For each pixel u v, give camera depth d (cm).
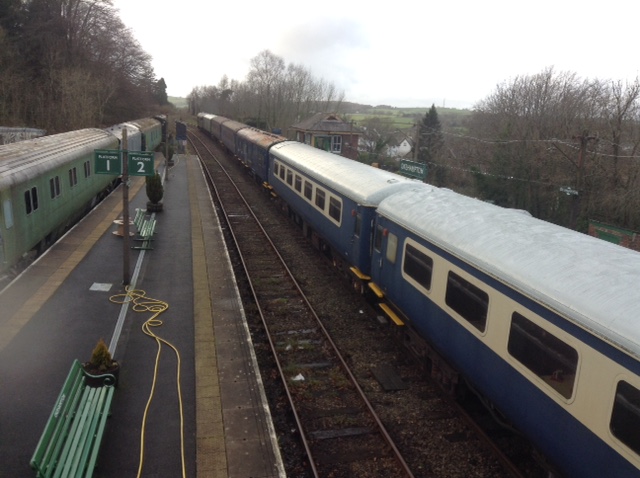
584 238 676
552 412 568
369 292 1227
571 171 2794
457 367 786
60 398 593
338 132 4938
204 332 941
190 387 764
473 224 798
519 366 625
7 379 748
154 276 1212
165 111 10081
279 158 2152
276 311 1170
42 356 819
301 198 1762
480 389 722
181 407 714
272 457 630
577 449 530
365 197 1156
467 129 5141
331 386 878
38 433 634
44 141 1636
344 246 1298
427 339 886
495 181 3216
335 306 1215
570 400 538
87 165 1811
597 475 505
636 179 2439
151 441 643
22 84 3912
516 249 676
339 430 757
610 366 487
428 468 684
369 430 758
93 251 1362
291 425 766
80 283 1132
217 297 1108
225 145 4491
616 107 2695
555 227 743
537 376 591
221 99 10956
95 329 924
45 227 1358
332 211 1402
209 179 2969
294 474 665
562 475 580
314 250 1675
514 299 632
